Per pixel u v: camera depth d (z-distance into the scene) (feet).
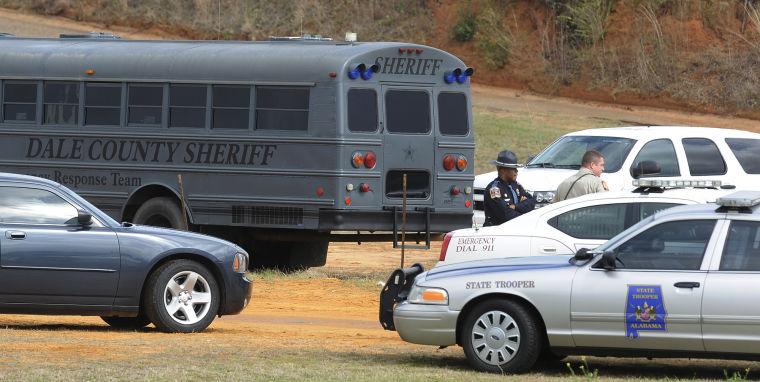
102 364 65.72
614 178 114.11
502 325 65.98
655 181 81.10
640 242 65.00
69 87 124.26
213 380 61.46
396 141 116.88
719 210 64.54
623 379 64.95
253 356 71.00
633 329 63.87
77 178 123.65
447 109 119.85
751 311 62.18
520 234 81.00
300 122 115.44
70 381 59.93
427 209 118.32
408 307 67.97
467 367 68.64
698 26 311.68
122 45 123.85
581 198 81.66
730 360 68.74
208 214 118.62
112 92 122.72
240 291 81.66
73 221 78.23
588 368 69.10
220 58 118.52
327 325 91.91
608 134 120.06
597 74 309.63
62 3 361.10
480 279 66.49
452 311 66.80
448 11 350.02
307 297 108.17
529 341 65.51
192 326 80.38
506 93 315.78
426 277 68.44
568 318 64.80
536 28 328.08
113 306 78.18
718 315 62.59
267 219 116.37
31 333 78.95
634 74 305.12
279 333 85.05
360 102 115.14
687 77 300.61
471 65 331.36
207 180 118.62
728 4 313.94
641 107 298.76
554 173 115.55
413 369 67.31
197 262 80.69
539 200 112.57
